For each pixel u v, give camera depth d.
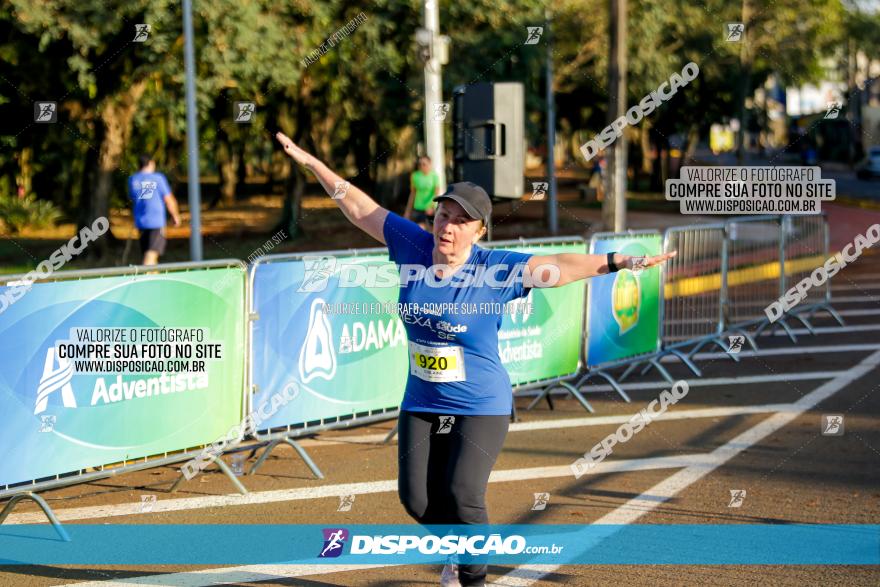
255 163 50.16
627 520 5.75
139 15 18.47
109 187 22.58
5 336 5.55
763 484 6.46
